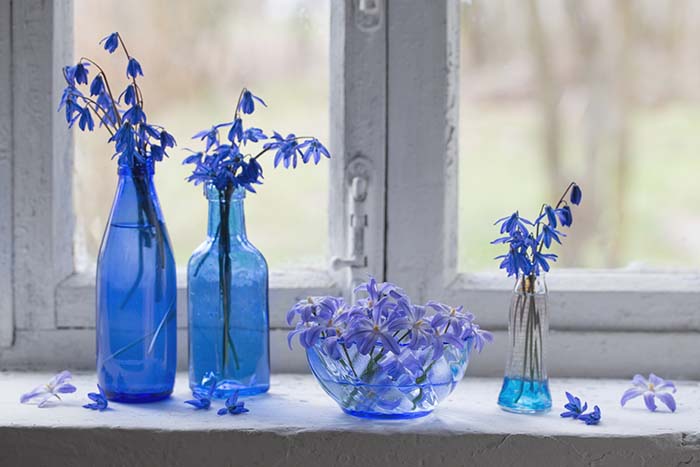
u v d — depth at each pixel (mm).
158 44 1433
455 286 1244
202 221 1428
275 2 1403
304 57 1382
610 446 959
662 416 1038
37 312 1246
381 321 976
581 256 1493
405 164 1231
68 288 1247
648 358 1234
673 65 1501
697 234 1479
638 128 1506
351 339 954
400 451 966
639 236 1493
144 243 1065
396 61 1226
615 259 1492
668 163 1495
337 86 1265
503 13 1417
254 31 1416
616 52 1508
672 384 1080
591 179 1496
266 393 1132
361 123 1233
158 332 1073
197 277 1096
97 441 970
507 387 1059
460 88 1280
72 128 1296
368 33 1226
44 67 1228
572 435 962
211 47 1435
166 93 1437
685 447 964
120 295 1062
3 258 1235
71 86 1068
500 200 1398
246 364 1103
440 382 992
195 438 966
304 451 967
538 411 1042
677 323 1238
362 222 1235
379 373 977
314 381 1205
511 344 1061
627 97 1511
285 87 1391
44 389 1075
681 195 1486
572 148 1475
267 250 1358
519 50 1430
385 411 997
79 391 1133
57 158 1249
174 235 1421
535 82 1450
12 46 1225
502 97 1419
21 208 1233
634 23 1509
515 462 964
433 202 1234
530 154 1443
